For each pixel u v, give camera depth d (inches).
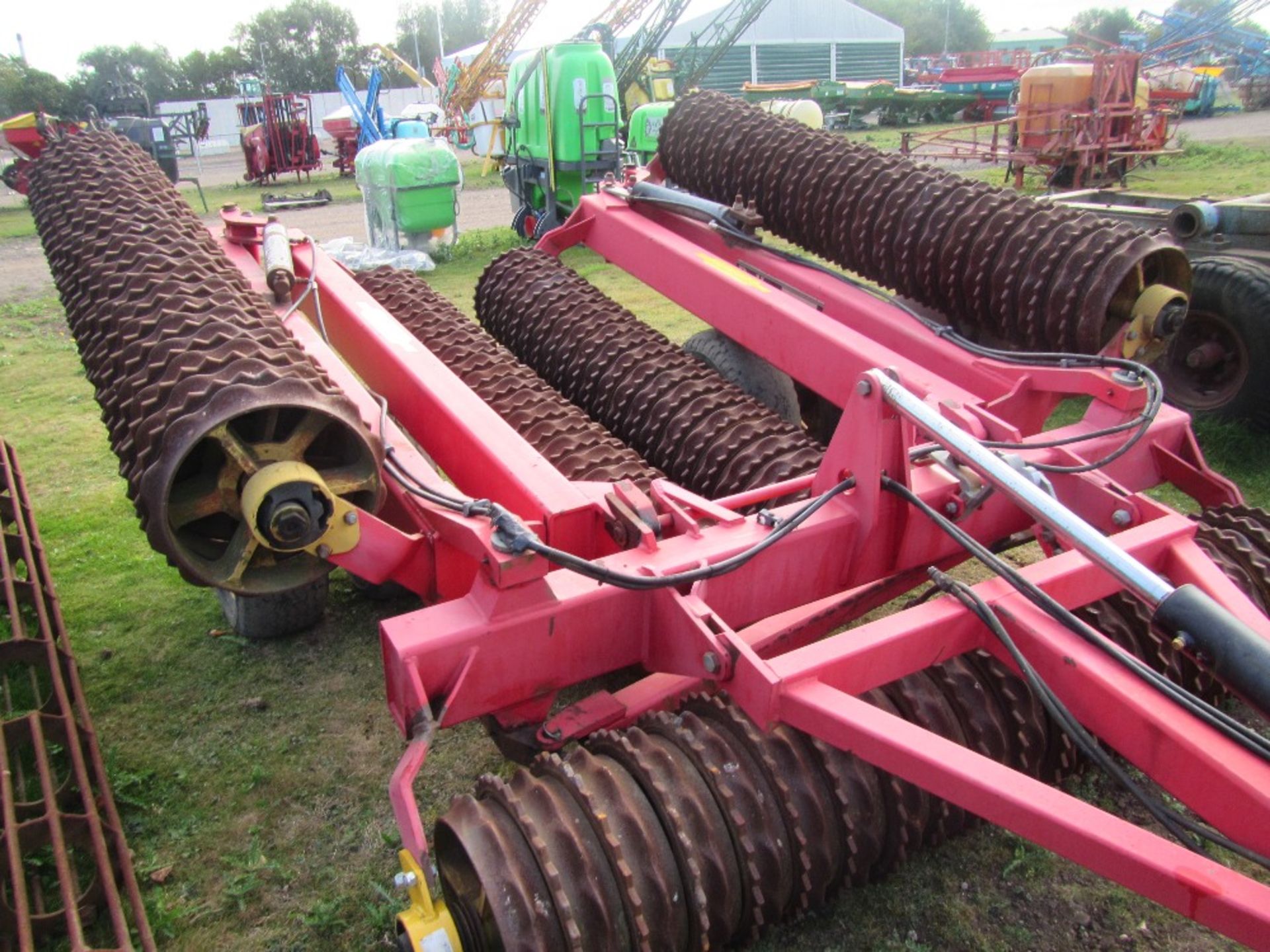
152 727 135.0
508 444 115.3
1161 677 77.0
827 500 101.3
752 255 173.2
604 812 78.7
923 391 127.3
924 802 96.4
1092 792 116.4
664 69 1027.9
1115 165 627.8
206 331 92.7
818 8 1662.2
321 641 154.6
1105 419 124.0
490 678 88.5
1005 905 102.3
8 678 136.9
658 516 106.5
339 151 1035.9
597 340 180.4
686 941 80.2
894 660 86.5
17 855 93.4
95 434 253.9
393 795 76.4
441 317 182.2
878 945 97.4
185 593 171.6
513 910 72.1
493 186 863.1
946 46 3142.2
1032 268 137.3
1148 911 101.3
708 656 85.4
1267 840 67.8
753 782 86.1
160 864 110.6
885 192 157.6
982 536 115.0
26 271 528.7
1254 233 223.9
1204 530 116.6
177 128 1031.6
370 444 92.7
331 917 102.2
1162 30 1726.1
